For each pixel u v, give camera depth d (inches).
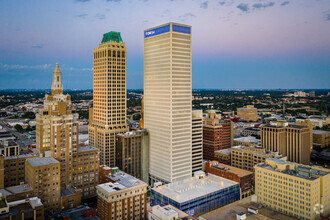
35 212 5826.8
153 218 6023.6
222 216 6318.9
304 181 6702.8
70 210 7367.1
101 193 7047.2
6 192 6879.9
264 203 7603.4
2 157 7234.3
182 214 6058.1
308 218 6658.5
